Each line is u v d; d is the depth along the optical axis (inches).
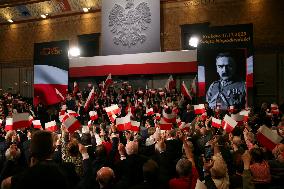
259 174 223.6
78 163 231.3
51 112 696.4
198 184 159.3
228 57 633.6
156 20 904.3
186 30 887.7
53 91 609.9
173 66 807.7
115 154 270.1
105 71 874.8
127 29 930.7
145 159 214.4
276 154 253.1
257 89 797.2
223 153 247.0
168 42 907.4
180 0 898.1
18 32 1122.7
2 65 1143.0
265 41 800.3
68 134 285.3
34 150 117.6
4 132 442.0
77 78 938.7
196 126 385.7
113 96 758.5
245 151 217.2
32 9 1075.9
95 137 342.0
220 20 852.0
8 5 1099.3
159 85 864.9
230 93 629.6
